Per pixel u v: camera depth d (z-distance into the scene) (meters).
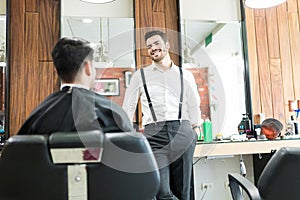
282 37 3.31
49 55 2.85
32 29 2.85
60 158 0.82
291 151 1.19
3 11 2.86
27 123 1.02
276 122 2.94
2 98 2.75
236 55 3.23
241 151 2.56
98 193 0.84
